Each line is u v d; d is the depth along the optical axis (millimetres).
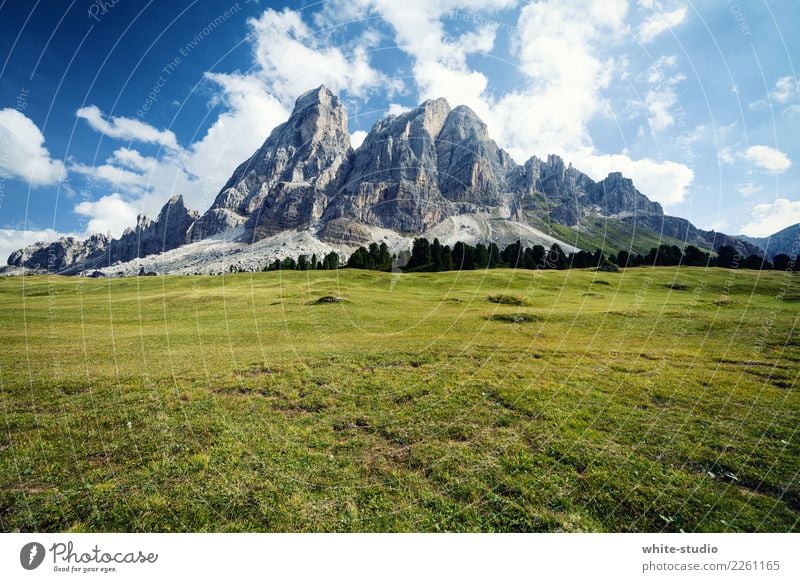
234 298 41562
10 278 61812
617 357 18203
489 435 10750
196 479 8867
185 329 27844
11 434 10719
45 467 9242
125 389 14039
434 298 42250
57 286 54875
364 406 12719
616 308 32906
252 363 17406
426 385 14352
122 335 25750
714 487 8633
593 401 12875
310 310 34156
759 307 32250
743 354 18734
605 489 8547
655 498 8258
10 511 7957
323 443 10484
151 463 9391
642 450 10000
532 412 12055
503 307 35062
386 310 34438
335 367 16625
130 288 53938
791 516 7836
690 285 45594
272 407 12719
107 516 7828
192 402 12953
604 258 75625
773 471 9094
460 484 8719
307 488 8664
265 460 9617
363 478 9016
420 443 10383
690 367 16594
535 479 8844
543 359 17828
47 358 18875
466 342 21500
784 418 11664
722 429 11039
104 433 10820
